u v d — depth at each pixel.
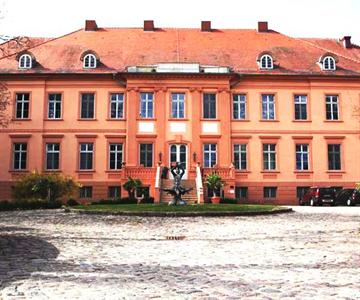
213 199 34.78
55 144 39.78
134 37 45.25
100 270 8.48
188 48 43.47
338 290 6.81
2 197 38.88
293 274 8.10
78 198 38.94
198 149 39.28
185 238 13.62
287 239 13.23
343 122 40.81
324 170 40.16
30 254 10.34
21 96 40.19
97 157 39.50
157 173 36.00
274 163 40.28
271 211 23.56
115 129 39.81
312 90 40.88
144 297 6.40
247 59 42.22
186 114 39.59
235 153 40.16
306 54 43.47
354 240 12.93
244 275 8.02
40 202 29.05
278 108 40.53
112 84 40.31
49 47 43.06
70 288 6.93
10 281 7.41
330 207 32.47
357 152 40.59
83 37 45.03
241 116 40.56
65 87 40.16
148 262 9.38
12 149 39.47
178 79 39.72
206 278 7.75
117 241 12.81
